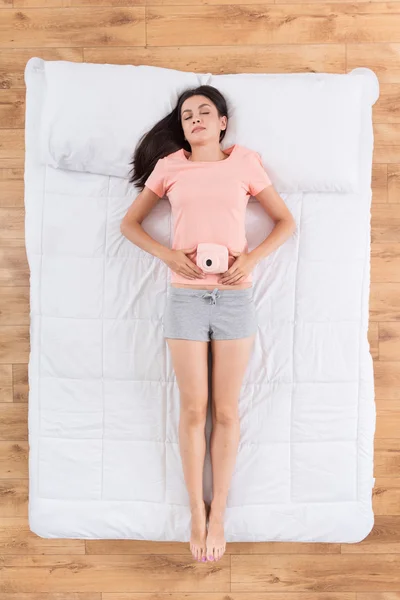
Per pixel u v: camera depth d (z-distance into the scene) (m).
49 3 1.69
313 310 1.52
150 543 1.68
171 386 1.52
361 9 1.69
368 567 1.68
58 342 1.52
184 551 1.67
